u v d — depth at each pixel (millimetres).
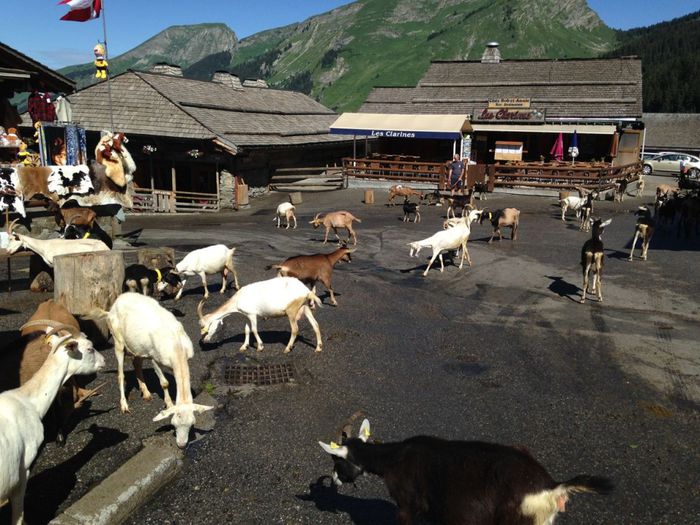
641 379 8617
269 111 37344
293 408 7484
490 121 33719
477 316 11438
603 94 34406
